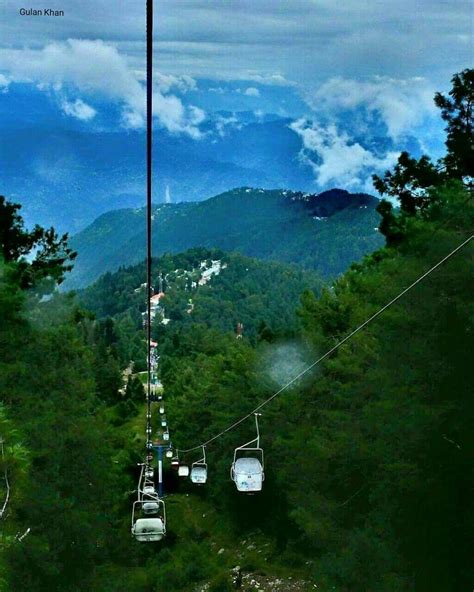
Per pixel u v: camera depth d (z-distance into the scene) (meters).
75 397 46.03
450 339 33.44
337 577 34.06
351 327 43.66
